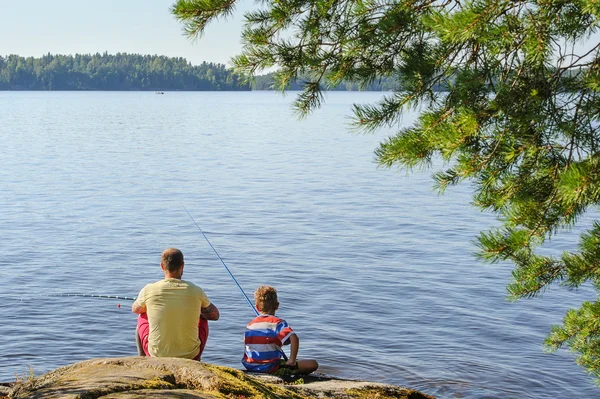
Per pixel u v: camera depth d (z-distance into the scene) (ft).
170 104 622.13
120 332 43.27
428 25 15.55
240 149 200.54
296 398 14.58
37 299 49.80
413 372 37.52
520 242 19.61
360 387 18.29
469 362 39.06
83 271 58.70
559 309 49.11
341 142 229.86
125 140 227.20
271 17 18.81
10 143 207.21
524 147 17.53
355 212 93.50
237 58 19.17
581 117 17.53
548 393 35.14
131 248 68.59
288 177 135.23
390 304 50.08
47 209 92.68
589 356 22.93
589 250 20.45
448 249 69.31
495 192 19.72
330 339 42.57
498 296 52.21
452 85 18.53
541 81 17.46
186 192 112.78
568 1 15.64
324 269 60.75
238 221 85.81
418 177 135.44
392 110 19.24
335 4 18.80
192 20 18.60
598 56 17.15
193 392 11.70
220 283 56.03
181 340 18.07
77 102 643.04
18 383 12.81
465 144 17.85
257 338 20.31
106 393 11.32
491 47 15.75
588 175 16.15
